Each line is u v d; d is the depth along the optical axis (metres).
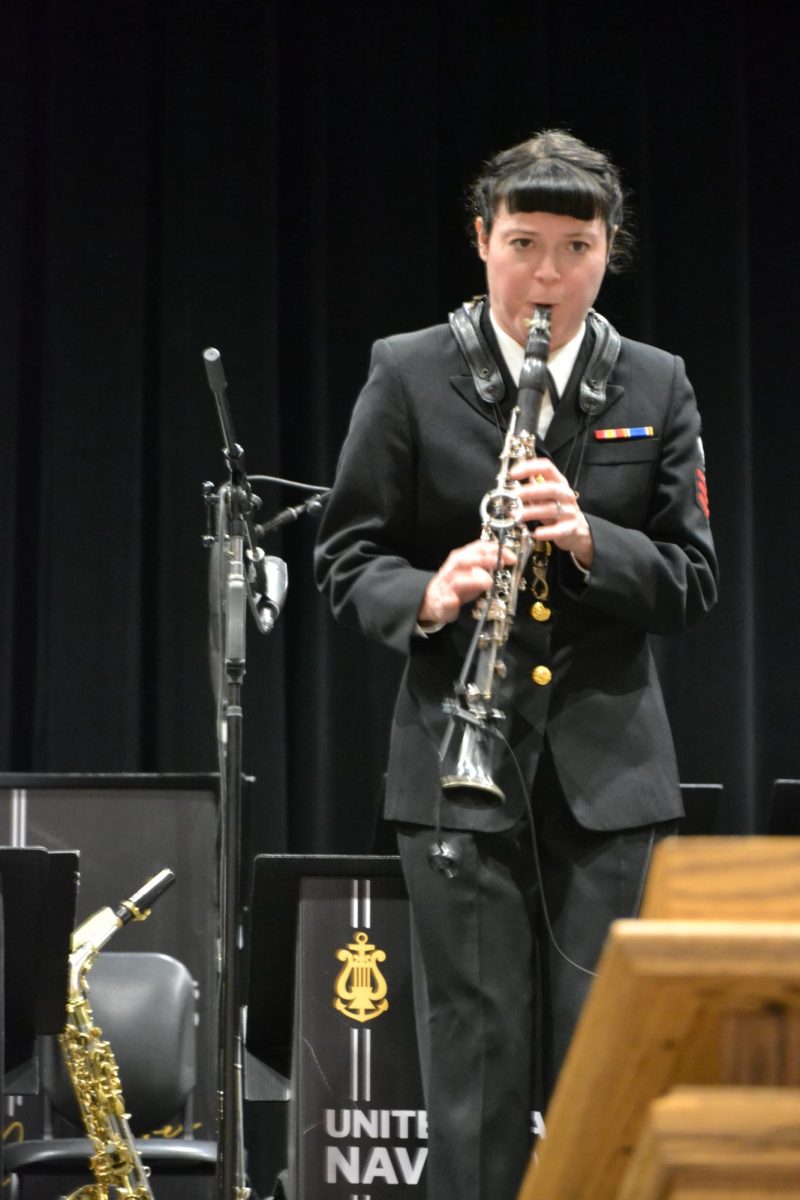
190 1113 11.77
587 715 7.05
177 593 15.88
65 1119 11.12
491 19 16.86
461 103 16.86
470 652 6.71
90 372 15.98
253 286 16.14
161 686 15.84
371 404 7.45
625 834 7.02
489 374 7.34
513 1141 6.91
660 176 16.83
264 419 16.00
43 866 8.12
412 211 16.53
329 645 15.98
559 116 16.86
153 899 10.27
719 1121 2.14
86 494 15.85
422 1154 8.50
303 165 16.64
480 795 6.35
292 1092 8.55
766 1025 2.30
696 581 7.22
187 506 15.95
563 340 7.32
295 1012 8.59
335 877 8.66
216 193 16.20
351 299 16.52
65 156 16.14
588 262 7.13
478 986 6.92
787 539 16.80
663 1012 2.27
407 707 7.22
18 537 16.12
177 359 16.05
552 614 7.09
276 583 9.29
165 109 16.31
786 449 16.88
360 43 16.66
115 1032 10.91
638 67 16.75
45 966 8.16
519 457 6.96
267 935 8.66
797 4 17.09
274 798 15.51
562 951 6.98
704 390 16.58
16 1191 10.20
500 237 7.16
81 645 15.73
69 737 15.63
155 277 16.34
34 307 16.41
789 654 16.69
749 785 16.08
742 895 2.30
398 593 6.89
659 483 7.46
